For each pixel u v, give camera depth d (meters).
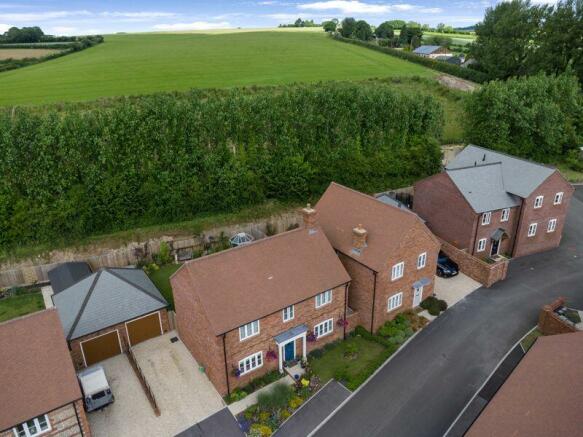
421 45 150.88
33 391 22.22
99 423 26.11
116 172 44.44
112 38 157.12
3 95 71.38
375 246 32.62
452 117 76.81
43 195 42.03
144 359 31.28
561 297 37.53
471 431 19.86
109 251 42.69
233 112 48.84
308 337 30.53
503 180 44.75
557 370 21.73
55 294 33.34
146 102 48.16
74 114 45.81
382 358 30.59
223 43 138.88
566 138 65.50
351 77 93.12
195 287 27.02
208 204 47.34
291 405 27.00
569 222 52.00
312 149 51.91
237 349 27.38
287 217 49.34
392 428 25.67
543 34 86.69
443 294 38.25
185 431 25.56
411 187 56.38
